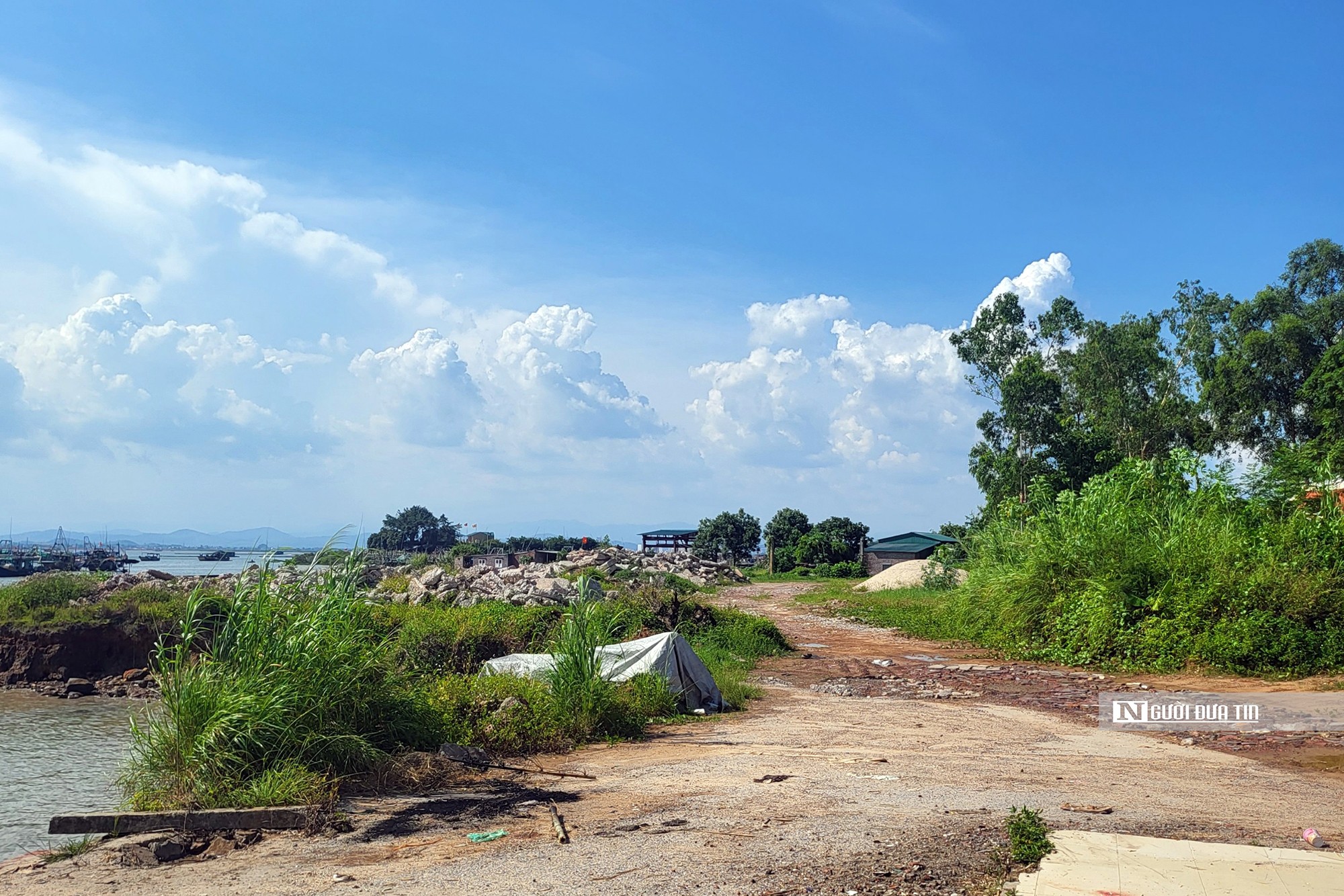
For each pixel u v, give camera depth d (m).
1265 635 16.12
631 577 40.59
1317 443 35.62
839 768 9.25
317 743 8.42
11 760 14.77
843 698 15.93
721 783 8.55
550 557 61.69
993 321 52.16
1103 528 20.62
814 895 5.13
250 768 7.99
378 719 9.45
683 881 5.46
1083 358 51.56
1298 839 6.23
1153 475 22.34
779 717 13.55
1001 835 6.25
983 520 45.47
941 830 6.50
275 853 6.48
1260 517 19.11
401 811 7.57
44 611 26.06
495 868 5.90
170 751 7.96
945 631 26.89
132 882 5.95
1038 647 20.83
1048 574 21.69
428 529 91.75
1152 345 51.50
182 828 7.04
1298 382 47.06
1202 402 49.28
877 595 44.53
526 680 12.59
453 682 11.80
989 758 9.86
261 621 8.95
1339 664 15.34
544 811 7.53
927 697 15.83
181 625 8.84
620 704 12.28
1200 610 17.50
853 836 6.38
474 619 18.39
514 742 10.55
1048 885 5.04
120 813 7.10
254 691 8.30
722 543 93.00
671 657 14.35
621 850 6.22
